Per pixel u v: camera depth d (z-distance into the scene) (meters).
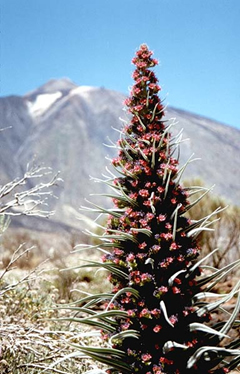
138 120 3.80
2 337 4.31
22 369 4.22
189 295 3.55
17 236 15.52
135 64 3.84
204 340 3.53
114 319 3.77
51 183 4.62
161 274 3.52
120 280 3.67
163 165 3.66
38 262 10.70
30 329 4.34
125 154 3.81
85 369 4.44
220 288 7.30
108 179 3.79
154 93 3.82
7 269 4.59
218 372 3.50
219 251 9.95
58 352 4.45
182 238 3.61
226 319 5.82
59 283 7.74
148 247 3.59
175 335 3.48
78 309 3.56
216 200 10.63
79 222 83.38
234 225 10.07
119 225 3.74
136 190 3.70
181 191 3.69
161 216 3.56
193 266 3.56
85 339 5.18
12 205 4.54
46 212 4.55
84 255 12.58
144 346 3.50
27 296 5.78
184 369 3.45
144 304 3.49
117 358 3.51
